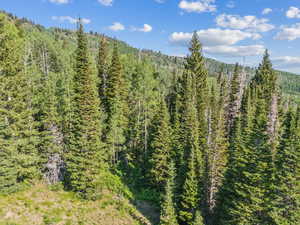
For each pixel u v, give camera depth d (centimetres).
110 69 4425
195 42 5022
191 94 4288
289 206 2116
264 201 2206
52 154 3228
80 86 3219
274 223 2153
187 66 5112
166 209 2594
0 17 3011
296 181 2086
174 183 2858
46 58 5897
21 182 2978
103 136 3975
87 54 3791
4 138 2748
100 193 3250
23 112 2906
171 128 3719
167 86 7525
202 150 3369
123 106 4366
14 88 2866
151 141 3772
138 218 3000
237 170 2506
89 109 3178
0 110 2634
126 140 4372
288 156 2169
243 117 4297
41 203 2798
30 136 2994
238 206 2291
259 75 6103
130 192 3559
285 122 3334
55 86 3550
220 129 3403
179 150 3475
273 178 2195
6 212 2456
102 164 3478
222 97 5316
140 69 5019
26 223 2420
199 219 2442
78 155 3127
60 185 3241
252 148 2356
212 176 2752
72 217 2733
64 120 3453
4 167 2669
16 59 2950
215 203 2762
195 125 3516
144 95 4778
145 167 3944
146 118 4353
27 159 2872
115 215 2973
